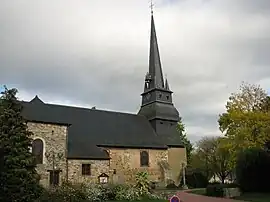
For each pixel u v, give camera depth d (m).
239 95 31.38
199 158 52.56
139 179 25.38
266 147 28.25
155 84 46.50
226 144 30.89
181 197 25.08
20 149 15.79
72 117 38.12
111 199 21.91
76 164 31.30
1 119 16.05
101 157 33.19
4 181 15.15
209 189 27.34
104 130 39.31
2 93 16.72
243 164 27.97
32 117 31.73
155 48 48.81
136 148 39.06
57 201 18.11
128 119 43.66
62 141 30.83
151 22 50.34
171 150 43.25
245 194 26.22
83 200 20.14
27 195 15.40
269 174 27.53
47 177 28.95
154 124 44.56
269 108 30.48
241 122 29.73
